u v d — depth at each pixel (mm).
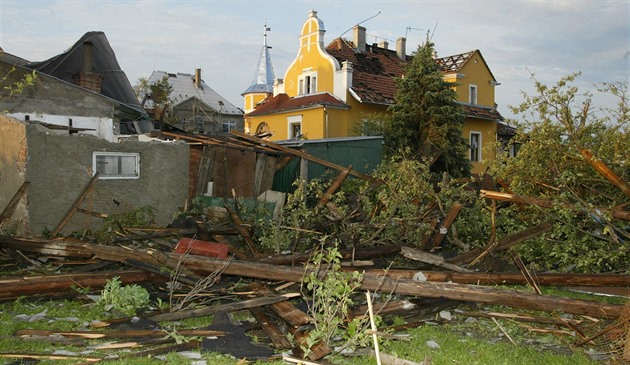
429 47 21531
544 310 6094
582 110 9523
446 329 5996
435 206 10562
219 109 54562
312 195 13039
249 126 29734
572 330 5887
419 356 4957
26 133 9133
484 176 12414
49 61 17562
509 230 9523
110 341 5070
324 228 9609
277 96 28438
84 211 9633
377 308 6121
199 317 5949
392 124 21562
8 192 9516
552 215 8555
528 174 9766
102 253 7293
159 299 6109
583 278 7383
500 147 11172
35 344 4887
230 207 10891
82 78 17062
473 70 30234
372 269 7531
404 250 8102
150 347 4965
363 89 25359
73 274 6500
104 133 15508
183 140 12406
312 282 5582
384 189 10758
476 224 9914
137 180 10672
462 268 7891
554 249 8312
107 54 18516
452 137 21203
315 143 14586
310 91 27281
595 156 8672
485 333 5941
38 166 9297
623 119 9312
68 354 4688
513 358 5070
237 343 5043
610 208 8250
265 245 9055
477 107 30094
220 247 7504
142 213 10312
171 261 6828
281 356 4785
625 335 5309
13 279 6207
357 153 15617
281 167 13133
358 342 4980
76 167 9797
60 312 5891
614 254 7852
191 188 12086
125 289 6164
